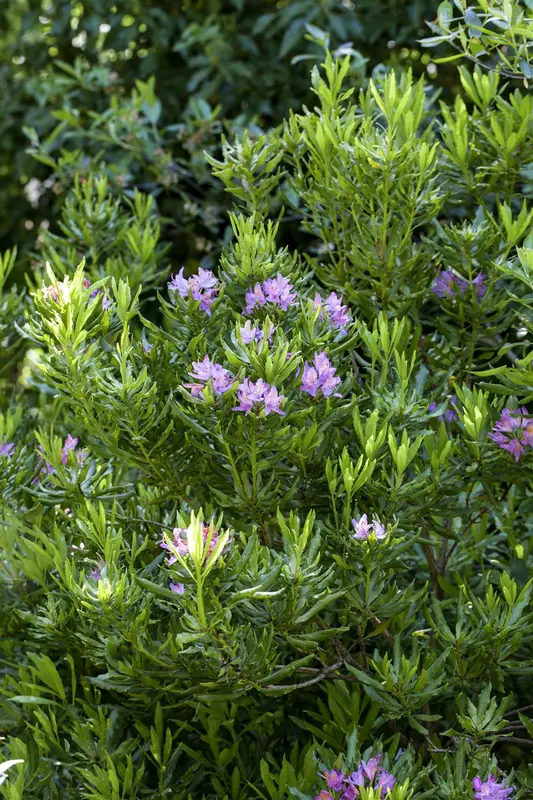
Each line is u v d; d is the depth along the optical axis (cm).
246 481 185
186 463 200
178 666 176
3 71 427
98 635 193
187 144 332
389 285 218
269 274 197
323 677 191
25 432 252
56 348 185
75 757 196
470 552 236
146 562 214
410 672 183
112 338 201
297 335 184
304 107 228
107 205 271
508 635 190
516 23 196
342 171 213
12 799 179
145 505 206
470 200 232
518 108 217
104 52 407
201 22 390
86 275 253
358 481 180
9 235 444
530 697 223
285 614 172
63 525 219
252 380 175
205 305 194
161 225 355
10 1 469
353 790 175
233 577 165
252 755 219
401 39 350
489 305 214
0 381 304
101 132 362
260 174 224
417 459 199
